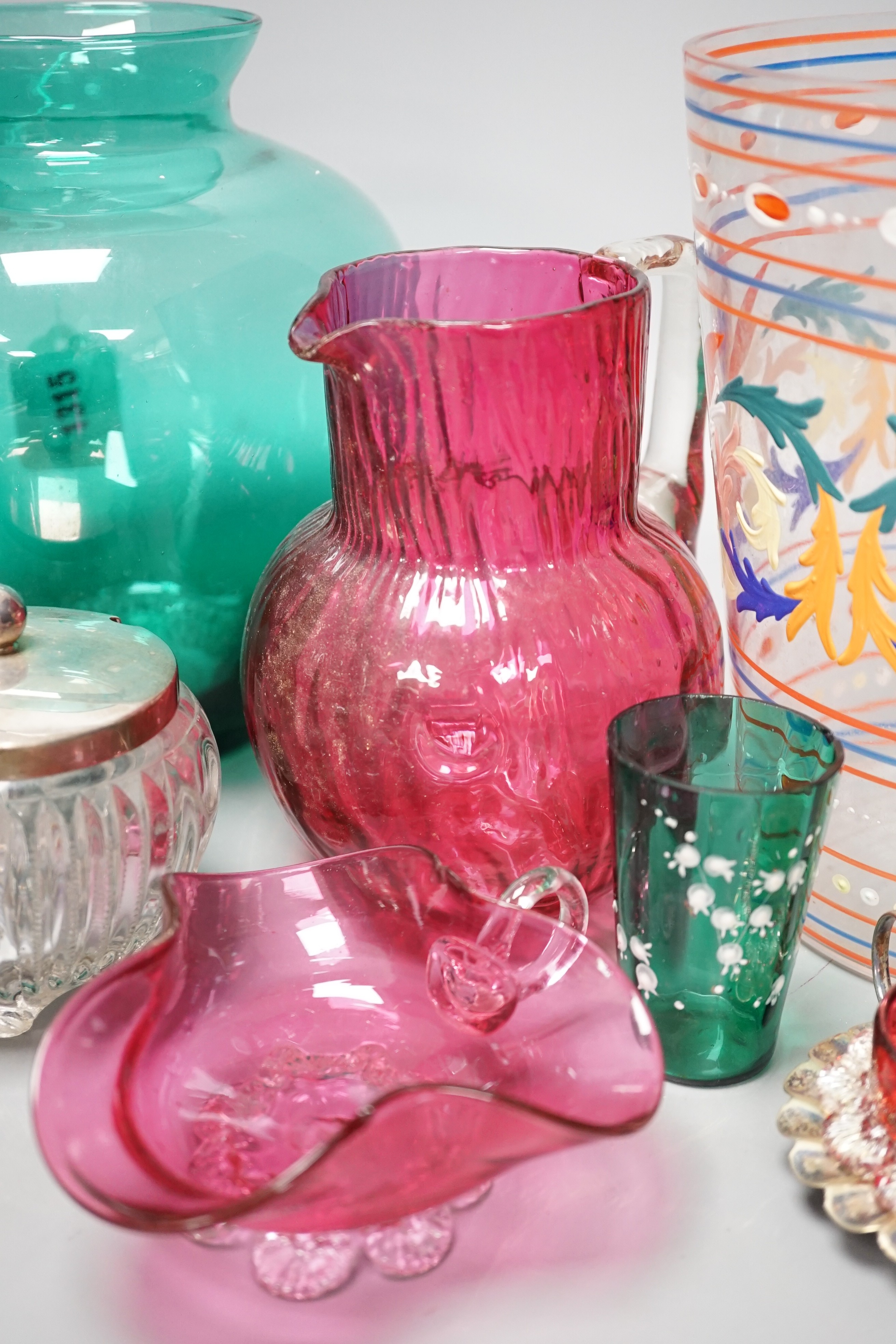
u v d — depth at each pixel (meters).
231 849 0.64
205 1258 0.42
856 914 0.54
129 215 0.58
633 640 0.51
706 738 0.51
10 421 0.56
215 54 0.60
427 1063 0.46
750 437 0.51
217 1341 0.39
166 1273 0.42
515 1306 0.40
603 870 0.54
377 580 0.51
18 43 0.55
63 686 0.50
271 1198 0.34
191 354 0.57
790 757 0.49
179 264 0.57
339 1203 0.36
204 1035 0.46
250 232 0.59
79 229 0.57
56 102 0.57
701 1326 0.40
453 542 0.49
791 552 0.51
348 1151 0.35
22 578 0.59
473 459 0.48
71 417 0.56
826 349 0.46
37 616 0.55
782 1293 0.41
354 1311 0.40
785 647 0.53
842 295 0.45
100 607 0.60
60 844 0.48
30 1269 0.42
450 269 0.58
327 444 0.63
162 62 0.58
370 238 0.65
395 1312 0.40
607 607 0.50
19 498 0.57
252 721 0.56
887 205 0.43
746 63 0.55
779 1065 0.51
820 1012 0.54
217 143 0.63
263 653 0.53
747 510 0.53
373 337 0.46
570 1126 0.36
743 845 0.45
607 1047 0.42
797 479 0.49
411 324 0.45
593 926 0.58
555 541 0.50
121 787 0.49
